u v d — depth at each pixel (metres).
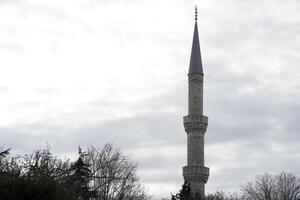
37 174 33.78
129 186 101.44
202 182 131.38
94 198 63.62
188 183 107.62
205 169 132.25
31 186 31.86
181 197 97.06
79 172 60.59
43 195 32.06
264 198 100.06
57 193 33.06
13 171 33.16
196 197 101.44
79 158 61.88
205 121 136.12
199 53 142.88
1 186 31.64
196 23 146.88
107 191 66.75
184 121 137.00
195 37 144.75
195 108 138.00
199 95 138.88
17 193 31.44
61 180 38.81
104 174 69.88
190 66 141.38
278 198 101.06
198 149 134.12
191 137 135.25
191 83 140.00
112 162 79.75
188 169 131.25
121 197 69.75
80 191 53.28
